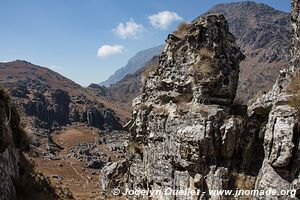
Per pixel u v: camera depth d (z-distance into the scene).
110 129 185.38
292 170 18.23
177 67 26.45
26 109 172.50
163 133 25.67
